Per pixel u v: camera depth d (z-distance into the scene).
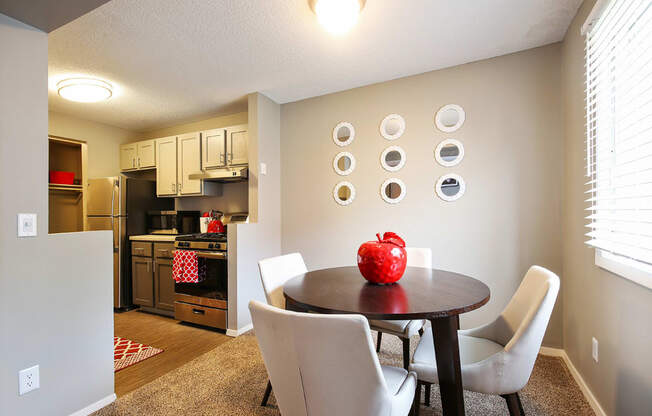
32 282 1.47
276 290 1.83
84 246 1.70
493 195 2.49
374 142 2.96
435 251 2.69
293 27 2.04
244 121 3.72
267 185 3.23
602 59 1.59
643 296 1.22
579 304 1.93
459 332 1.64
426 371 1.24
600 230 1.61
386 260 1.46
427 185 2.73
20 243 1.43
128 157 4.18
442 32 2.12
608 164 1.58
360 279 1.67
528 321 1.16
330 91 3.13
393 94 2.87
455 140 2.61
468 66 2.58
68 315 1.61
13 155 1.41
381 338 2.55
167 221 3.91
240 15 1.90
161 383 1.97
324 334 0.81
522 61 2.40
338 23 1.83
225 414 1.65
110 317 1.81
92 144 3.99
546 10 1.91
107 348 1.78
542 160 2.34
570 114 2.09
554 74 2.30
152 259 3.46
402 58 2.48
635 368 1.28
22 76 1.44
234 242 2.82
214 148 3.49
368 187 2.98
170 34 2.10
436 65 2.61
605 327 1.56
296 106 3.38
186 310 3.09
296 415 0.98
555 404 1.70
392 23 2.01
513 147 2.43
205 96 3.21
